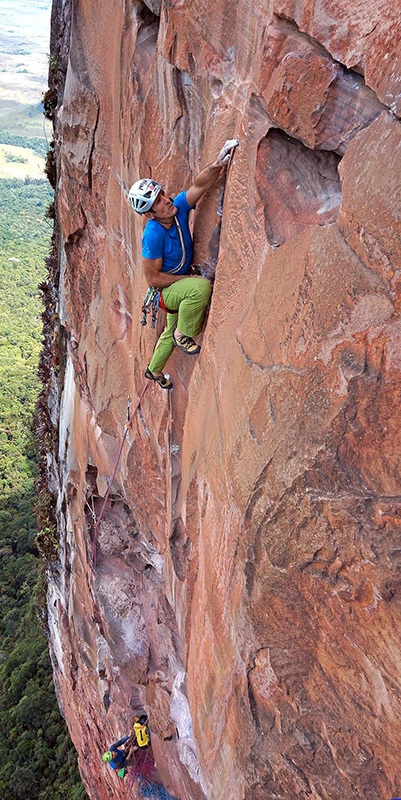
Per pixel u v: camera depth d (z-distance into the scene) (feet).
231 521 13.84
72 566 39.58
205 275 15.62
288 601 12.10
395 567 10.06
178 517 19.95
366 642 10.98
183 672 23.63
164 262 14.97
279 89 10.87
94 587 31.71
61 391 40.78
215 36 13.61
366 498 10.24
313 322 10.69
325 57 10.15
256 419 12.51
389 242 9.14
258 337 12.60
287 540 11.64
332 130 10.48
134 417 24.07
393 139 9.07
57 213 36.19
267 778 14.15
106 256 25.84
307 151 11.66
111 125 22.86
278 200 12.14
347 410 10.10
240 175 13.00
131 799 31.45
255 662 13.50
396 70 8.87
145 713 30.53
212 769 17.17
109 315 26.37
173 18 14.78
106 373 27.22
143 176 19.22
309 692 12.53
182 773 24.26
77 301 31.78
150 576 29.37
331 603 11.33
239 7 12.51
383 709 11.07
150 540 26.55
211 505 15.49
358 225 9.70
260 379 12.42
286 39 10.80
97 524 32.78
